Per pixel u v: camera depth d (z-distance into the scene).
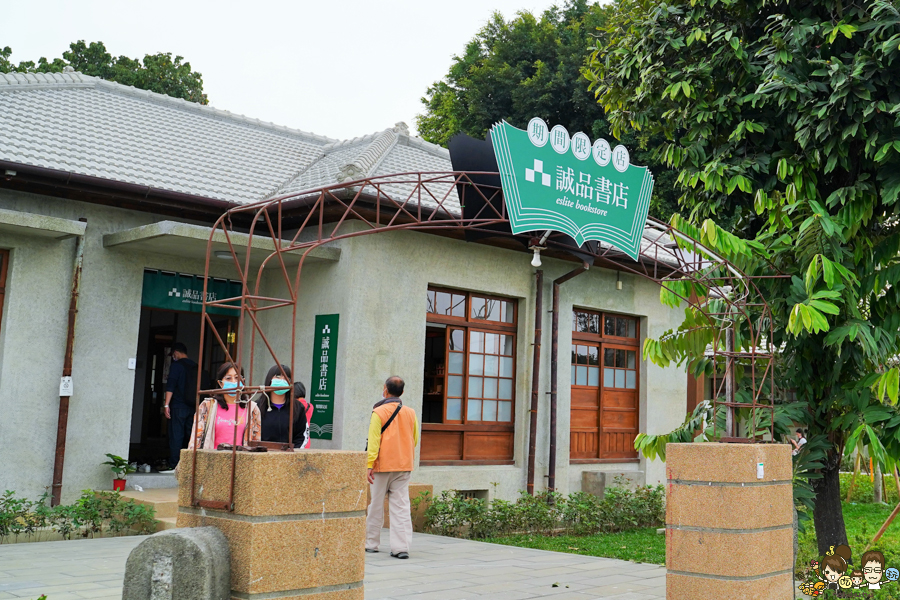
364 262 11.19
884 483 17.91
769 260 7.51
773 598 5.89
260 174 13.42
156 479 10.95
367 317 11.16
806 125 7.34
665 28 8.38
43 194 10.20
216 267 11.70
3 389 9.63
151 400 15.93
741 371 8.06
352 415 10.91
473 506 10.86
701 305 8.44
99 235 10.61
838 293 6.81
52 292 10.11
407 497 8.52
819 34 7.54
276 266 11.84
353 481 4.57
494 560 8.52
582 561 8.70
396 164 13.70
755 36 8.20
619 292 14.66
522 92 23.55
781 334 7.77
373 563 8.02
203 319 4.90
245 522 4.18
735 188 8.20
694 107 8.23
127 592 4.14
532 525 11.44
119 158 11.58
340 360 10.95
